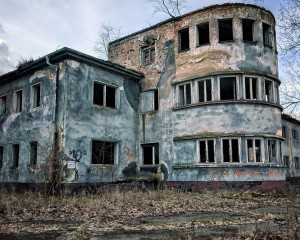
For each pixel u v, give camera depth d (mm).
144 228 7340
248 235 6344
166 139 18062
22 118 17406
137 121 19609
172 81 18266
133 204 11211
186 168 16719
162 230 7121
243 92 16172
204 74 16781
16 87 18344
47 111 15766
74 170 14844
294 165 29562
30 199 11281
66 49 14891
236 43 16781
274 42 18469
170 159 17656
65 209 9945
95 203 11023
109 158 17547
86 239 6258
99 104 17688
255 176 15281
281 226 7332
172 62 18625
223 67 16578
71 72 15469
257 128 15945
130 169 18531
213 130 16047
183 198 13164
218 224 7805
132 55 21156
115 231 7016
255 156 15625
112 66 17656
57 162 13898
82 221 8211
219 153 15711
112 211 9781
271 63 17516
